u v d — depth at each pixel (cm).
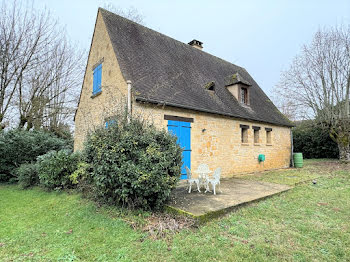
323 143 1852
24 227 407
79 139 1109
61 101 1547
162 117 752
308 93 1561
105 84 874
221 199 538
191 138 839
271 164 1275
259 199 558
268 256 300
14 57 1209
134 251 312
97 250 316
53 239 353
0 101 1201
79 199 573
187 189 671
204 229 384
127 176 436
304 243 337
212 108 916
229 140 1002
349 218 446
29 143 983
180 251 311
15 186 841
